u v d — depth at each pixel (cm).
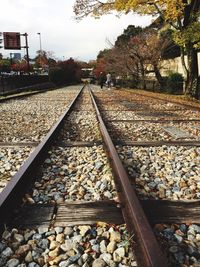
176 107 1393
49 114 1173
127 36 5325
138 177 434
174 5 1633
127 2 1784
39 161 486
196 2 1766
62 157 536
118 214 314
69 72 7431
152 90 3359
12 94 2534
